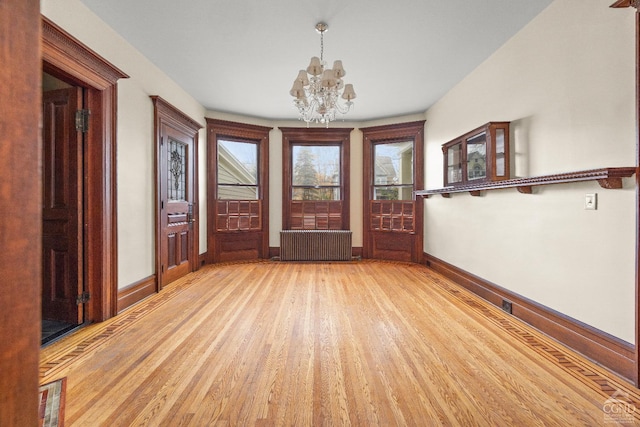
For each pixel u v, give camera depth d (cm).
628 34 197
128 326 275
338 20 287
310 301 346
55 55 231
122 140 319
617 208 202
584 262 226
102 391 180
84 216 284
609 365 205
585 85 227
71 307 279
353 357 221
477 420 158
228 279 445
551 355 224
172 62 372
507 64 319
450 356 223
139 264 349
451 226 445
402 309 320
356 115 575
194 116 496
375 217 603
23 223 40
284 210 608
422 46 332
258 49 341
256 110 552
